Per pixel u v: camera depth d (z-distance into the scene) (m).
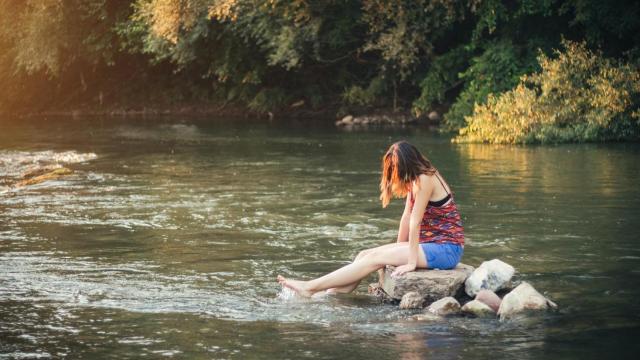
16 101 32.84
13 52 32.16
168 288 6.64
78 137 21.39
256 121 26.75
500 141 18.06
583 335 5.38
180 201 10.90
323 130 22.66
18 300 6.29
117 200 11.03
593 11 19.98
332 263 7.46
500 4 21.03
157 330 5.56
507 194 10.93
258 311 6.03
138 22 27.56
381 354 5.05
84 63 32.78
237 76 29.05
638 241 8.05
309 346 5.21
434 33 22.70
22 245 8.25
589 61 18.58
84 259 7.64
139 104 32.66
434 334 5.45
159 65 33.16
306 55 26.19
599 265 7.18
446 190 6.54
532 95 18.23
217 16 24.11
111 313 5.96
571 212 9.58
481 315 5.88
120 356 5.04
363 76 28.00
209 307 6.12
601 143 17.55
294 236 8.60
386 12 22.11
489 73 21.42
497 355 5.01
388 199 6.83
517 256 7.54
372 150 17.19
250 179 13.01
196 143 19.39
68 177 13.48
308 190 11.74
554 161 14.50
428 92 23.55
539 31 22.03
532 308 5.92
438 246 6.48
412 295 6.18
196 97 32.34
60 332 5.52
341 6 23.62
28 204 10.76
